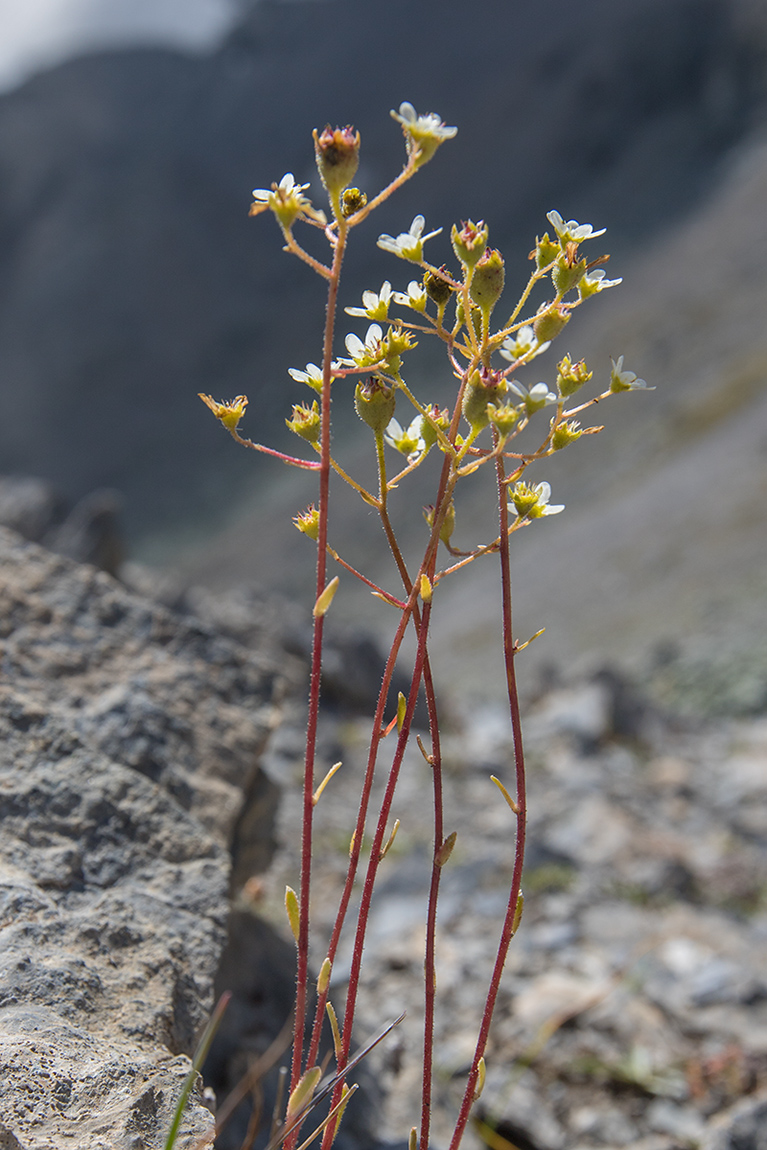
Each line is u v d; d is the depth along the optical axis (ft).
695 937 19.62
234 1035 10.88
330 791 28.99
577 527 275.39
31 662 11.41
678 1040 15.20
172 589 51.11
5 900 7.60
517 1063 14.33
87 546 50.93
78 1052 6.28
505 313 324.39
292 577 388.98
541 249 4.86
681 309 424.87
